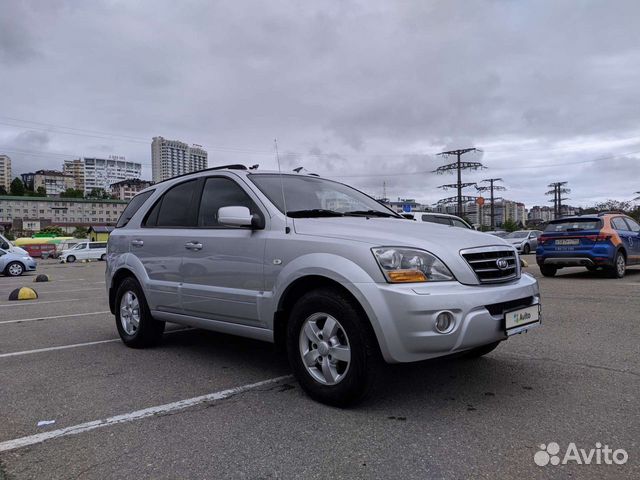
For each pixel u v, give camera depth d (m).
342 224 3.82
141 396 3.83
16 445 2.98
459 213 57.69
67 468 2.69
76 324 7.25
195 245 4.65
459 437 2.95
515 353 4.84
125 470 2.65
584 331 5.77
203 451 2.86
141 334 5.37
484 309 3.31
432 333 3.13
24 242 68.50
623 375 4.08
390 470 2.58
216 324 4.48
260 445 2.91
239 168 4.83
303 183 4.82
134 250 5.50
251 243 4.10
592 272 13.56
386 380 4.06
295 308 3.67
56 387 4.09
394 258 3.28
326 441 2.94
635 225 12.59
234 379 4.24
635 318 6.47
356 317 3.30
